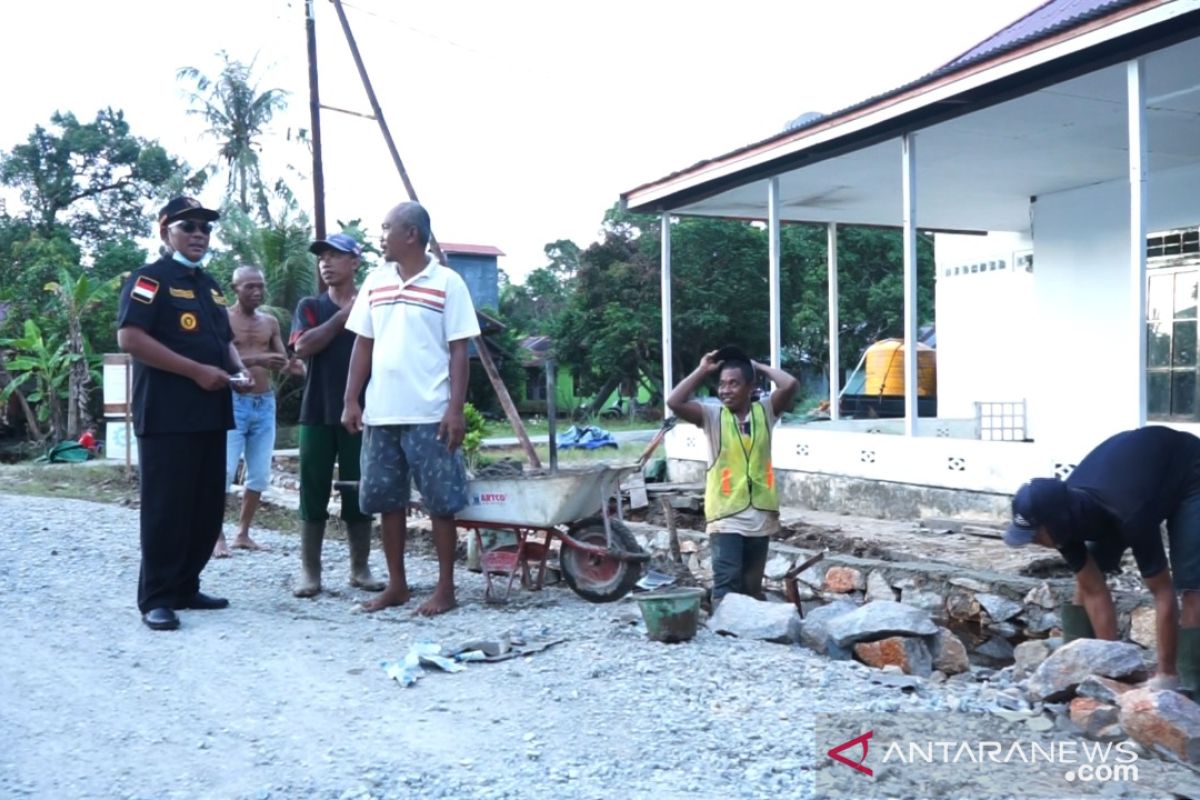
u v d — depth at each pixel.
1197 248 11.46
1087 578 4.91
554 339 34.88
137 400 5.29
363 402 6.00
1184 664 4.51
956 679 5.17
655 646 5.05
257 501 7.81
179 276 5.40
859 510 10.37
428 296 5.48
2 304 25.53
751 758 3.71
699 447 11.81
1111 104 8.98
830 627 5.37
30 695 4.22
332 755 3.68
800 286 31.64
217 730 3.89
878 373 17.66
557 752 3.73
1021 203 13.48
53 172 42.03
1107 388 12.46
